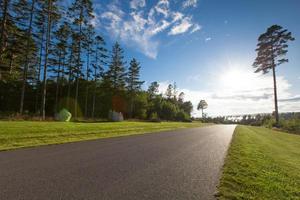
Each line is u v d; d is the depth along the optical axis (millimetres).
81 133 16047
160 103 79875
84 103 52844
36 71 43531
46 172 6176
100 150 10047
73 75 41906
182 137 17797
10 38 30859
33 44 33938
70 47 39531
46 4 28609
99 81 55656
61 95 52500
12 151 9109
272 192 5406
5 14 26406
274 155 11555
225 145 13703
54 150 9633
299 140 21562
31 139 12062
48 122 21422
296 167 9070
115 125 24469
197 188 5352
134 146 11703
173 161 8289
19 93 48906
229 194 5027
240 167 7816
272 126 41562
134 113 63156
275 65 43688
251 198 4867
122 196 4656
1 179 5469
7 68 33594
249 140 17844
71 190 4879
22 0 27562
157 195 4797
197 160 8664
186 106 123562
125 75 58094
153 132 21812
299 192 5660
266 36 44000
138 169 6898
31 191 4727
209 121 119062
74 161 7625
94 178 5793
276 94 43094
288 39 42562
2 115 22641
